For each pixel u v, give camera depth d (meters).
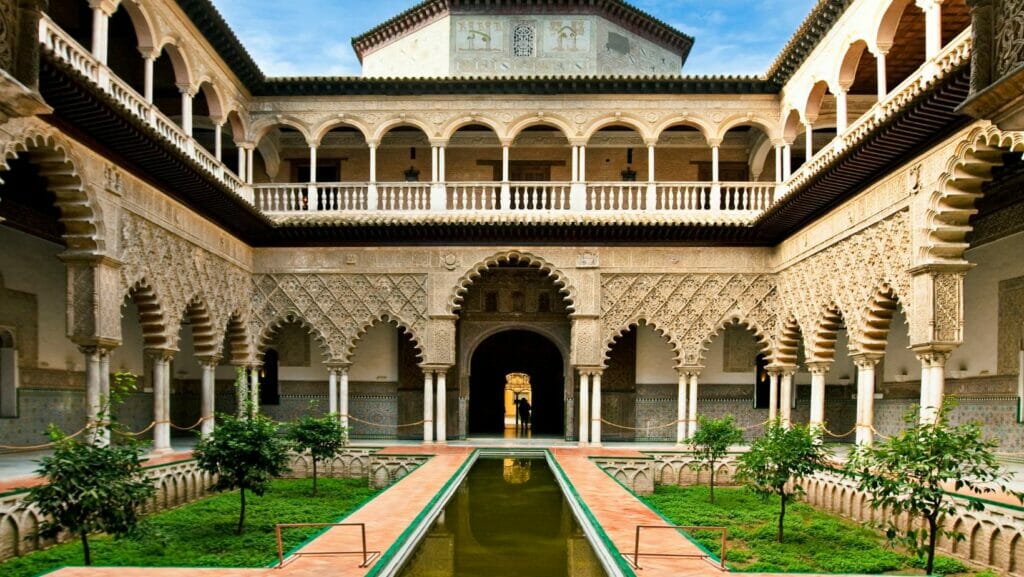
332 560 5.29
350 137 16.02
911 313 8.70
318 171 16.12
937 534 5.35
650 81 13.80
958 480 5.43
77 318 8.87
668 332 13.95
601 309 13.99
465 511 8.26
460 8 16.02
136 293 10.33
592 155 15.91
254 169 16.25
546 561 6.15
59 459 5.37
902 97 9.05
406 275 14.15
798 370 15.41
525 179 15.95
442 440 14.01
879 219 9.57
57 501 5.26
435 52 16.16
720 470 11.45
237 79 13.52
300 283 14.23
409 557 6.11
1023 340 10.20
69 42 8.33
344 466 11.92
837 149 10.88
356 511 7.26
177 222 11.09
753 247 13.98
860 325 10.15
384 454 11.50
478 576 5.67
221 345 12.81
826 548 6.74
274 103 14.25
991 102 3.07
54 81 7.12
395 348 16.05
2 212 10.59
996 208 10.77
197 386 15.75
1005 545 5.99
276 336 15.95
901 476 5.34
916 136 8.21
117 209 9.32
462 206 15.77
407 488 8.75
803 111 12.59
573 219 13.46
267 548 6.48
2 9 3.08
